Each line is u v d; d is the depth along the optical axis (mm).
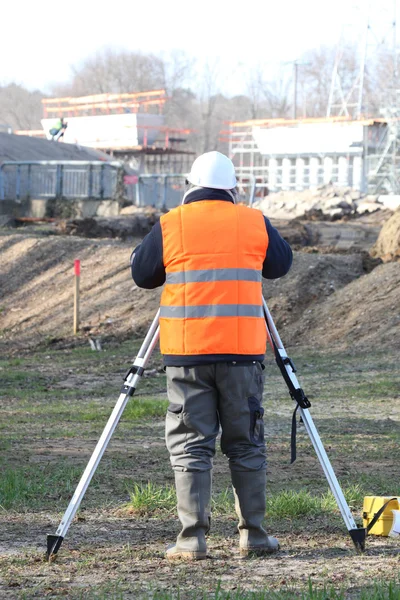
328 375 52938
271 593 12562
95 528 18531
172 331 15406
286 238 102562
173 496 21250
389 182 170500
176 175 135125
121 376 57094
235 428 15547
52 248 91125
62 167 138250
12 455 28828
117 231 106500
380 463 28031
